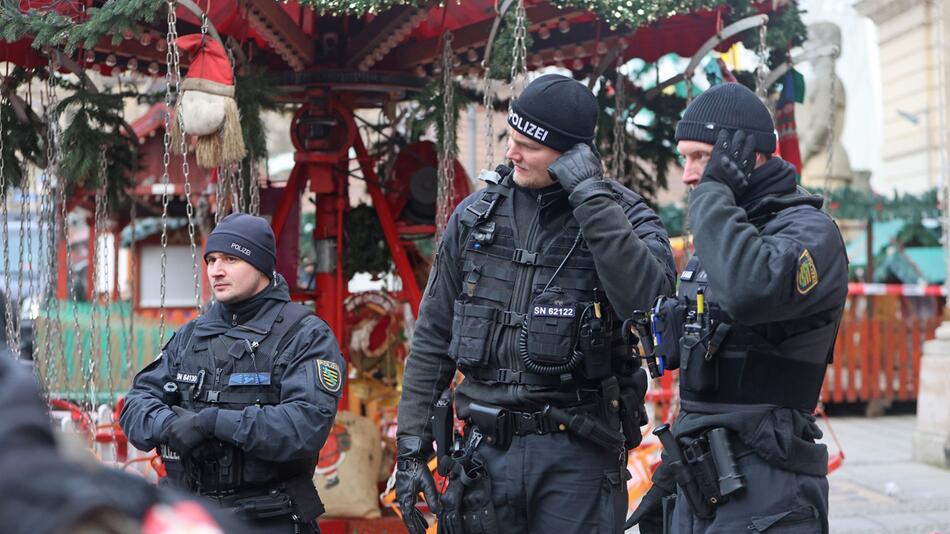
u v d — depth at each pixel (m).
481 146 18.23
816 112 25.52
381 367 10.90
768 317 4.61
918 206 23.25
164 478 6.15
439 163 9.08
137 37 8.12
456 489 5.62
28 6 8.17
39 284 9.99
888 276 25.42
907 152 32.00
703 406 4.97
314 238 10.33
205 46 7.57
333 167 10.07
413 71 10.26
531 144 5.62
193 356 6.19
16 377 1.77
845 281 4.89
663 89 10.87
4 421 1.69
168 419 5.94
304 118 9.90
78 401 10.57
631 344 5.85
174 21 7.54
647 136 11.16
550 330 5.50
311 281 10.84
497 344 5.67
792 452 4.78
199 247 21.52
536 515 5.58
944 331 16.05
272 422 5.80
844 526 11.67
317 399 5.96
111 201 10.15
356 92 10.52
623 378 5.83
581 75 10.88
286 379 6.03
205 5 8.71
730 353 4.87
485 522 5.55
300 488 6.10
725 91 5.06
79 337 9.70
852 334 22.08
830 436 19.31
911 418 22.22
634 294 5.35
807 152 25.75
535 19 8.71
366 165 10.26
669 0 8.08
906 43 31.75
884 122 33.19
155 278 21.70
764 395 4.84
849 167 26.09
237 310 6.23
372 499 9.12
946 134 16.95
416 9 8.57
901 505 12.77
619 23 8.12
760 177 5.02
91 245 19.41
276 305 6.28
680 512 5.17
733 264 4.60
